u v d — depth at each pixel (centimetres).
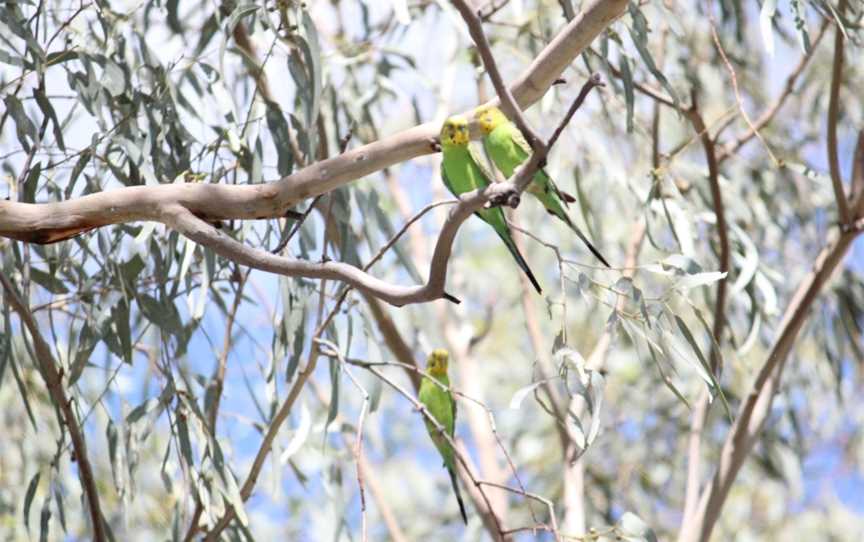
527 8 1041
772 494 1314
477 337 1209
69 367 754
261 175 736
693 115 899
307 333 837
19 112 701
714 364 951
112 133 720
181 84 788
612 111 1071
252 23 701
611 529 638
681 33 766
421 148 641
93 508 743
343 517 894
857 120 1073
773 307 874
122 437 765
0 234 624
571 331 1301
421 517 1404
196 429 752
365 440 1241
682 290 607
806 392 1163
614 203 1184
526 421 1345
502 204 507
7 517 965
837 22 735
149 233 672
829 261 903
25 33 689
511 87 640
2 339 755
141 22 870
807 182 1104
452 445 652
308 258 779
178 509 789
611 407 1262
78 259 770
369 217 842
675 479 1234
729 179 1075
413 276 838
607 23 609
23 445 923
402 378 1414
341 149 630
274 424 765
